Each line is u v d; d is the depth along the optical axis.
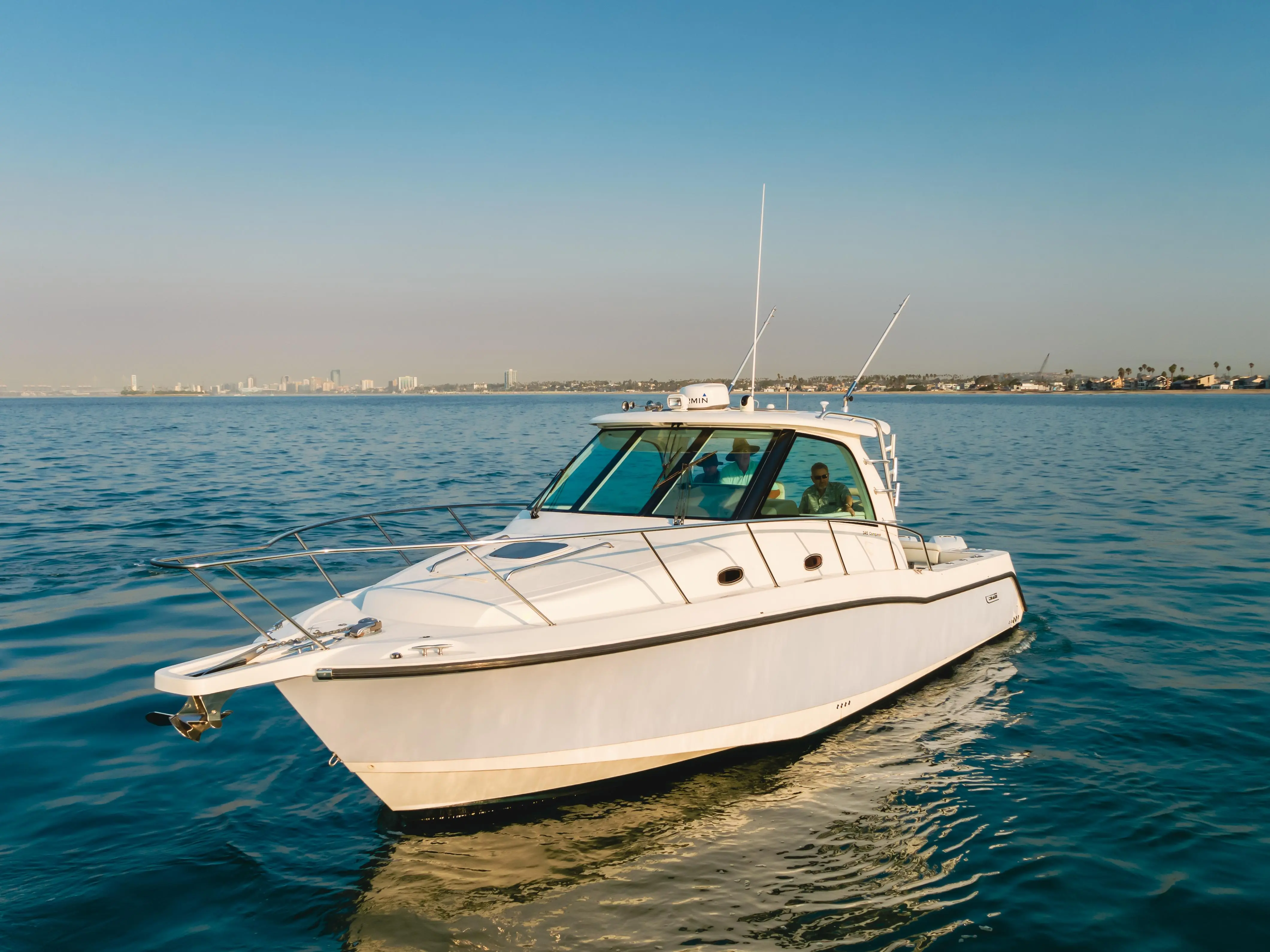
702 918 3.96
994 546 12.66
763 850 4.56
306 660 4.28
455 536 12.91
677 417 6.41
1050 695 6.73
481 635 4.62
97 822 4.79
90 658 7.52
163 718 4.29
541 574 5.26
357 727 4.45
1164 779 5.34
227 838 4.66
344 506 15.75
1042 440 36.56
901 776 5.40
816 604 5.64
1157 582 10.45
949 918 3.96
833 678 5.89
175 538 12.60
